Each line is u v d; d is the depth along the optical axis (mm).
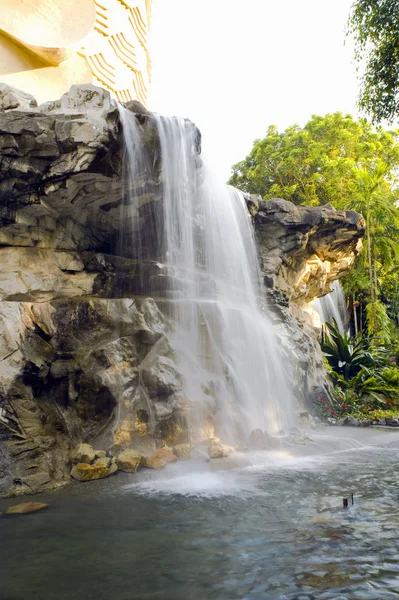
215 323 9695
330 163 26672
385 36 14500
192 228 10664
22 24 11766
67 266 8883
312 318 17484
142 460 7246
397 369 17547
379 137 29531
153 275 9703
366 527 4797
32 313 7605
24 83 11719
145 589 3551
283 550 4242
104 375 7641
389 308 29328
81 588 3568
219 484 6512
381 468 7520
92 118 7434
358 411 13688
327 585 3600
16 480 6297
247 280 12375
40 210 8266
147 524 4918
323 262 16625
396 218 23969
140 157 8406
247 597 3426
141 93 15125
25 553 4199
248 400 9609
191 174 9766
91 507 5516
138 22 14648
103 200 8930
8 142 7258
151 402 7949
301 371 12586
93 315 8133
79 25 12633
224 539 4496
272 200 13961
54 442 7078
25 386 7098
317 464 7828
